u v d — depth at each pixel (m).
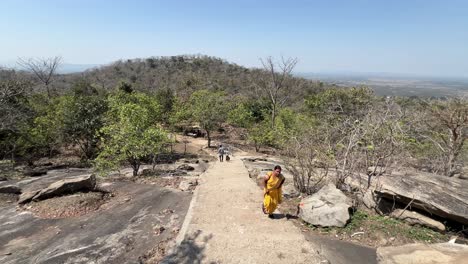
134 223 7.78
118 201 9.48
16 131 18.55
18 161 20.58
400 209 7.76
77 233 7.25
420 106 13.89
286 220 7.64
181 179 12.34
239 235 6.80
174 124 28.83
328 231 7.02
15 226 7.68
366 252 6.24
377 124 9.08
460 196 7.43
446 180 8.45
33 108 21.91
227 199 9.26
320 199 7.90
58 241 6.87
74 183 9.79
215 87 59.16
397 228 7.02
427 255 5.76
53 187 9.56
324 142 10.05
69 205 8.74
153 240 6.83
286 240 6.56
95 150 20.70
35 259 6.14
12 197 9.94
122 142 13.45
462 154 14.27
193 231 7.00
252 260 5.82
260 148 29.47
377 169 9.23
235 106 33.94
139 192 10.45
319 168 11.19
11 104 19.25
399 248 6.12
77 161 21.16
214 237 6.70
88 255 6.25
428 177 8.66
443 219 7.34
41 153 22.48
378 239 6.68
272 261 5.79
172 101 35.41
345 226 7.12
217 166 16.84
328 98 28.20
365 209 8.12
